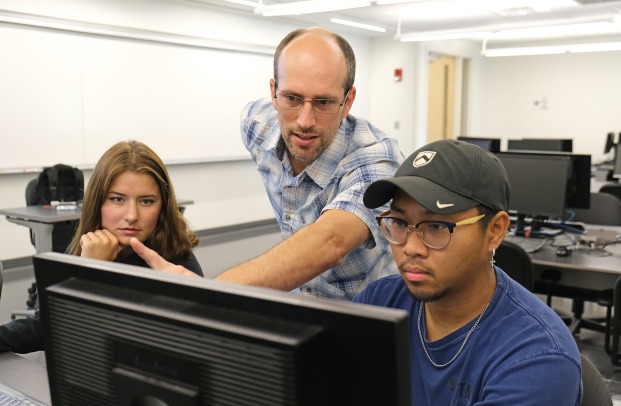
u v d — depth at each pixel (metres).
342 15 7.43
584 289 3.33
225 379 0.58
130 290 0.66
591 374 1.17
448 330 1.01
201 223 7.09
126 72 6.02
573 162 3.52
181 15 6.54
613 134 9.70
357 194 1.17
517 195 3.50
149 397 0.64
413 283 0.94
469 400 0.96
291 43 1.21
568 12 7.31
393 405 0.54
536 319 0.95
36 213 4.03
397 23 8.09
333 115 1.23
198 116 6.80
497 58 11.38
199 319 0.59
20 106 5.19
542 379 0.87
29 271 5.26
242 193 7.57
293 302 0.55
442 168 0.92
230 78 7.15
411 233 0.92
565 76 10.74
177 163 6.61
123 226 1.63
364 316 0.53
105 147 5.89
